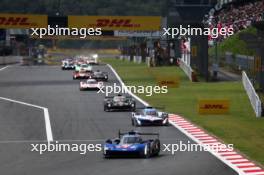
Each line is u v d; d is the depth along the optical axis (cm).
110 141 12875
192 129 17288
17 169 11362
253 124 18362
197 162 11988
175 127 17762
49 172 10975
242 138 15662
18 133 17138
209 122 18838
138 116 18325
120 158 12556
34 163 12075
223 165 11656
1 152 13700
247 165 11650
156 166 11481
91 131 17238
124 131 17062
